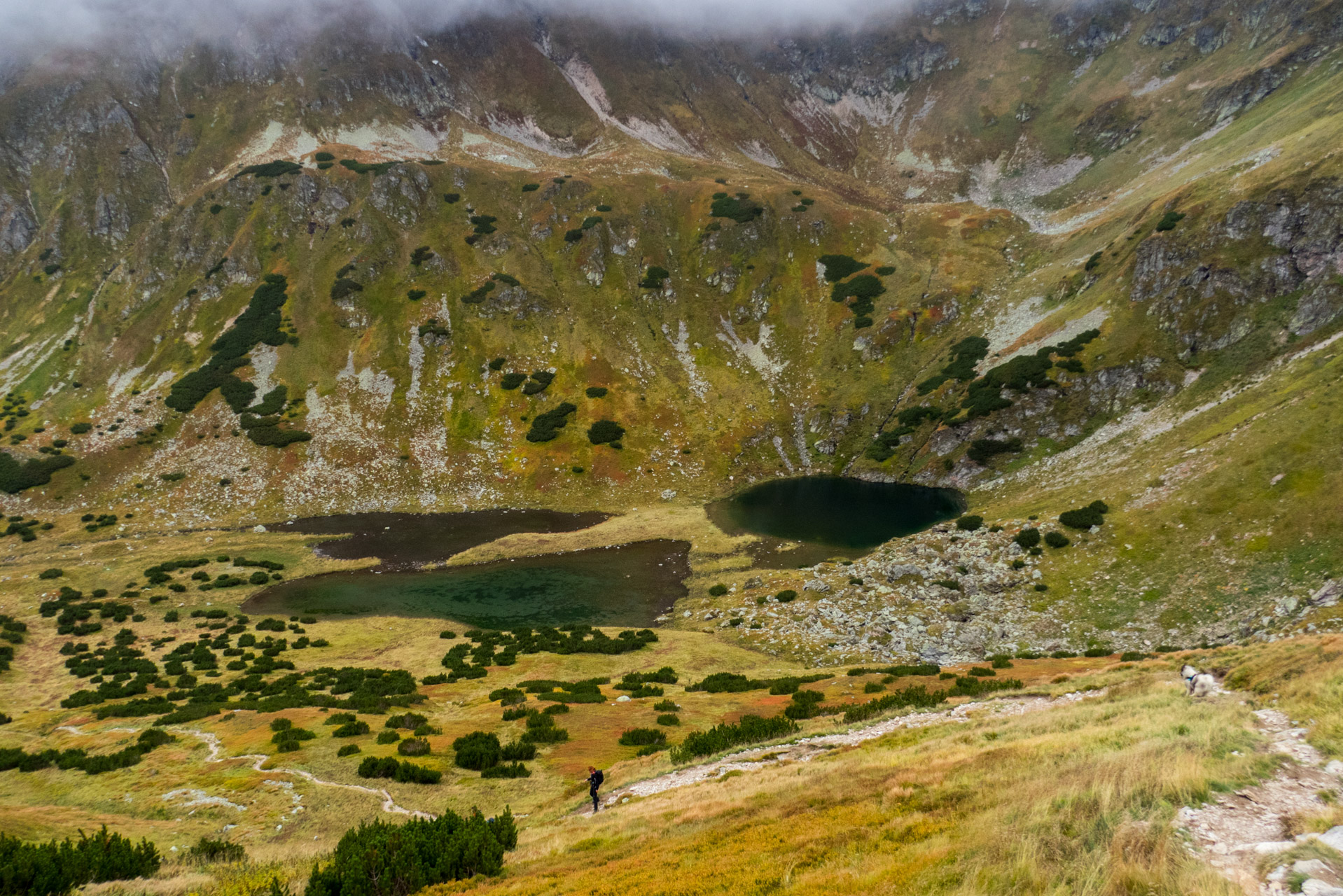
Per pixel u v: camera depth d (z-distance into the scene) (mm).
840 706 34281
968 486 96000
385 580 80250
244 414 115625
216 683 50812
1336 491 50594
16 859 16750
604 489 107812
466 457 112625
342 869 15062
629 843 15734
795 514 95875
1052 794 11656
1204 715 16516
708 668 51344
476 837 16438
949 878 9352
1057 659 42156
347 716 37062
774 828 13984
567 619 69062
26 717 45312
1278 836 9156
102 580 79812
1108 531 62375
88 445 109500
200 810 26031
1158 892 8023
